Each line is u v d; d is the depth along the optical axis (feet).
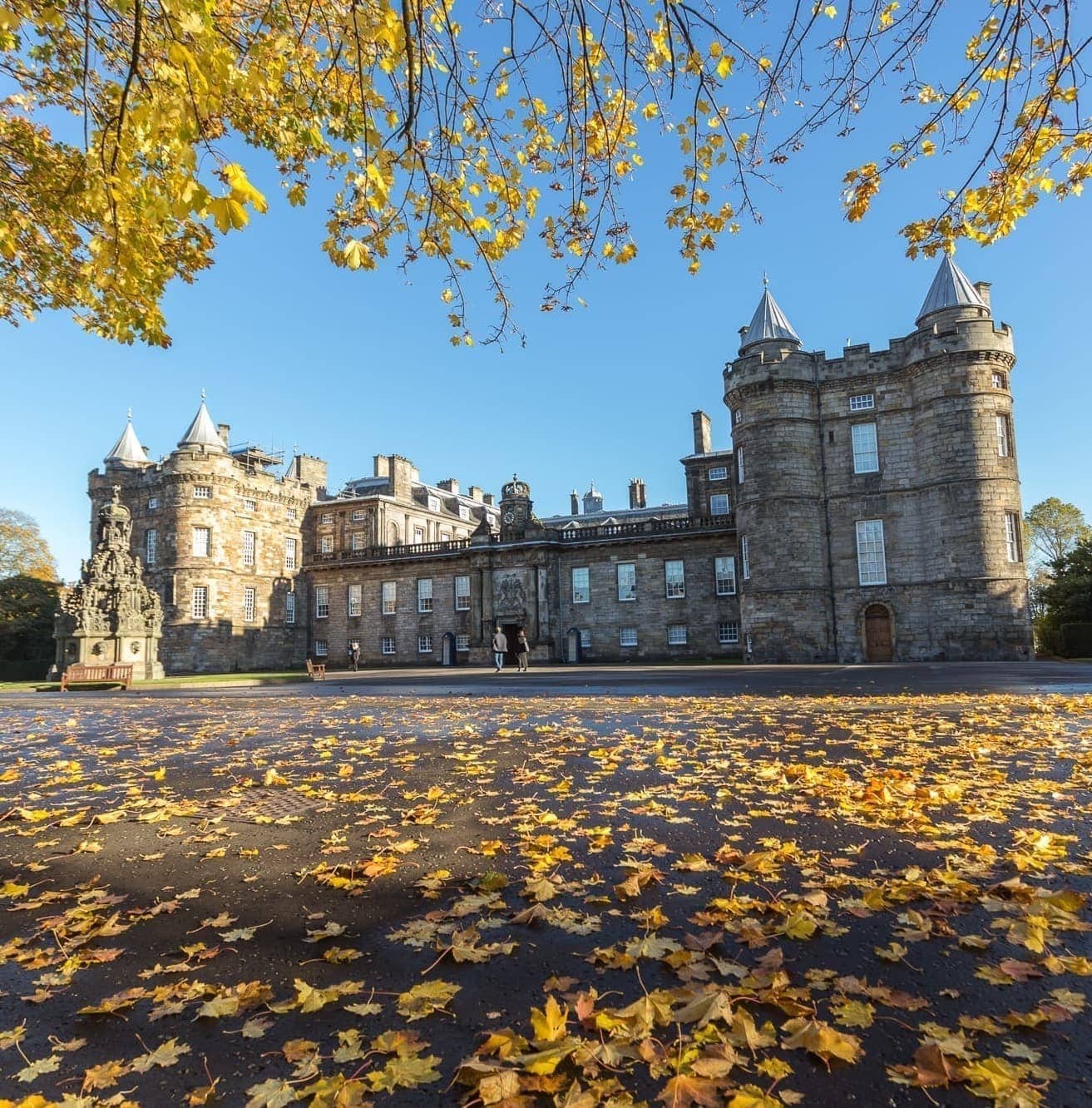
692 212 21.20
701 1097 7.60
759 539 121.80
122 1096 8.05
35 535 208.33
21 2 16.08
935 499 112.37
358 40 14.99
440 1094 7.99
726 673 87.51
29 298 32.17
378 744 32.73
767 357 122.93
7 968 11.39
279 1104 7.88
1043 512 190.19
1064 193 20.27
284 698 66.23
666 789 21.85
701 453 183.62
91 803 22.47
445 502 245.24
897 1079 7.97
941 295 116.16
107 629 118.32
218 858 16.60
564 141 19.98
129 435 198.80
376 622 186.39
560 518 251.80
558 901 13.37
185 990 10.43
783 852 15.44
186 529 167.22
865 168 20.48
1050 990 9.83
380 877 15.02
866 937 11.50
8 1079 8.46
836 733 31.81
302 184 20.49
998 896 12.96
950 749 26.81
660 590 158.71
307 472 209.67
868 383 120.16
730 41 16.89
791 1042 8.62
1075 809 18.51
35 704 68.59
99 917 13.19
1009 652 105.81
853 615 117.70
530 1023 9.31
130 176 19.43
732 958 10.89
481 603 171.12
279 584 187.52
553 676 93.71
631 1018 9.05
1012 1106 7.35
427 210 20.08
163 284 27.12
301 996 10.01
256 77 14.16
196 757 30.96
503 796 21.72
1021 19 16.35
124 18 17.84
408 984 10.49
